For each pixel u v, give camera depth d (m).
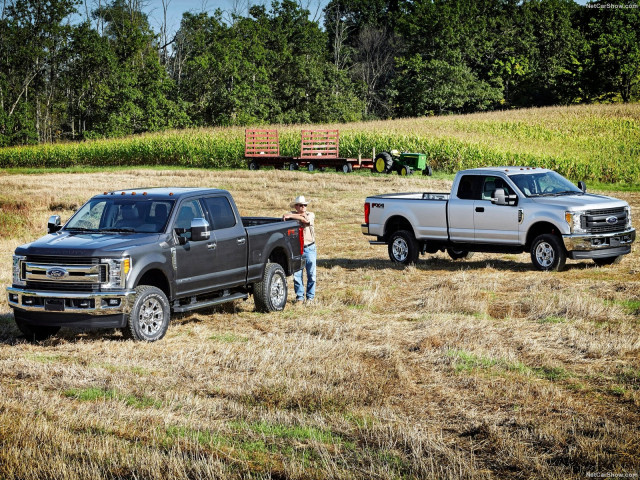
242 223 10.79
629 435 5.41
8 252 16.81
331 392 6.65
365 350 8.36
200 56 89.19
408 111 101.12
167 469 4.96
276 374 7.33
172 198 9.74
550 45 113.94
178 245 9.50
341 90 100.00
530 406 6.28
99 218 9.81
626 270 13.44
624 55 98.56
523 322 9.50
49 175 45.69
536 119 67.00
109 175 43.50
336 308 11.00
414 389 6.87
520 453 5.16
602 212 13.38
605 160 39.62
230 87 87.69
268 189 32.53
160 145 53.72
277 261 11.60
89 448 5.30
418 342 8.66
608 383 6.88
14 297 9.00
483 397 6.58
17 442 5.43
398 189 31.28
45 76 96.00
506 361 7.63
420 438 5.43
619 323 9.16
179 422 5.96
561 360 7.73
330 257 16.61
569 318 9.62
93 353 8.38
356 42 122.88
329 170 42.72
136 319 8.83
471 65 109.94
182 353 8.22
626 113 70.31
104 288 8.69
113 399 6.58
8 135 85.88
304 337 8.97
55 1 91.69
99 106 84.25
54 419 6.03
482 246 14.53
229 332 9.55
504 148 42.75
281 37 100.38
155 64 85.44
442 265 15.22
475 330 9.08
